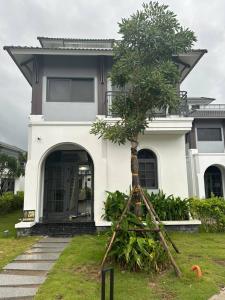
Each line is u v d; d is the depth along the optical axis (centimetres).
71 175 1095
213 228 924
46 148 977
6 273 511
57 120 1021
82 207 1097
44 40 1262
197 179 1719
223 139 1816
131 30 568
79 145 988
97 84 1050
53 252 661
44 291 418
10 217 1356
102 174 970
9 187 1895
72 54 1016
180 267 525
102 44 1291
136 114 602
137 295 405
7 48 988
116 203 894
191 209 942
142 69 576
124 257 509
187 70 1143
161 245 529
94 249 670
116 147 1006
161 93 556
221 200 973
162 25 579
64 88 1054
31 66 1102
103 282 348
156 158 1034
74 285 439
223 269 527
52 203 1066
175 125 986
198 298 395
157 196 946
